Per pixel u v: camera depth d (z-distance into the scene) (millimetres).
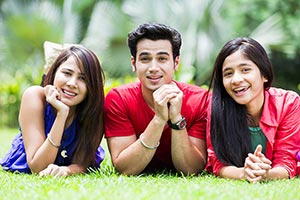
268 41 12852
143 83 3951
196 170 4109
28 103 4133
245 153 3912
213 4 12805
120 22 13164
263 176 3605
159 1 13031
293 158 3867
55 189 3148
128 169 3977
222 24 12797
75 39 13641
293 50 13094
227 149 3898
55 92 3949
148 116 4125
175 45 3965
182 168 4090
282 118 3934
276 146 3916
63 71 3992
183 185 3316
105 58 13055
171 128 3977
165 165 4402
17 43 12812
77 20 13969
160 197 2836
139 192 2998
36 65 12555
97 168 4270
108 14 13406
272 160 3936
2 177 3793
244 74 3801
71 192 2969
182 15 12781
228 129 3908
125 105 4105
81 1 14328
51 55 4758
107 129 4137
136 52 3963
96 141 4141
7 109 11594
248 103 3908
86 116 4082
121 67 12938
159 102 3809
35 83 11375
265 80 3934
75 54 4012
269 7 13492
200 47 12555
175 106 3859
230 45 3861
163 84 3936
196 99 4195
